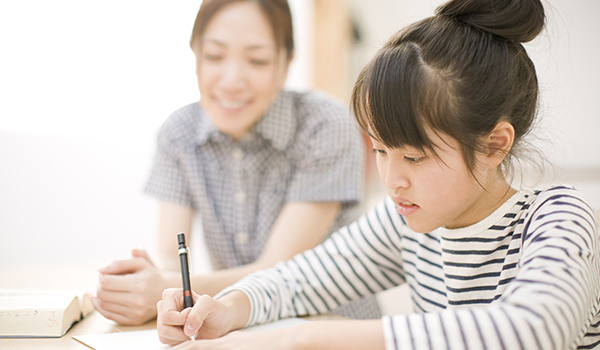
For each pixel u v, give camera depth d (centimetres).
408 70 57
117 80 209
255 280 80
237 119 106
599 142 196
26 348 63
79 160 205
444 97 56
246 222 116
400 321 51
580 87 197
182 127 119
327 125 111
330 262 83
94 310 83
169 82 215
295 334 56
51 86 200
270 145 113
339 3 249
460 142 57
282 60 109
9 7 191
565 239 52
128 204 214
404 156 59
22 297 74
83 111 205
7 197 195
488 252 67
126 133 213
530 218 62
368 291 85
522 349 45
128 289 76
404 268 82
